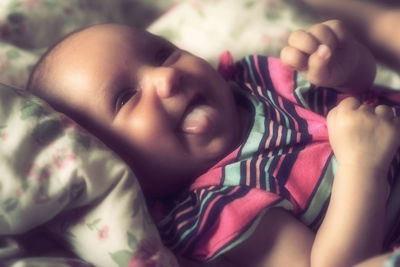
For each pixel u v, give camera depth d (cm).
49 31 47
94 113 38
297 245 34
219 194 36
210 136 37
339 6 50
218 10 50
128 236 32
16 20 46
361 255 32
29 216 32
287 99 41
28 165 32
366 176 33
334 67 39
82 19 49
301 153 37
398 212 36
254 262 35
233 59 48
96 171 33
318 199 35
